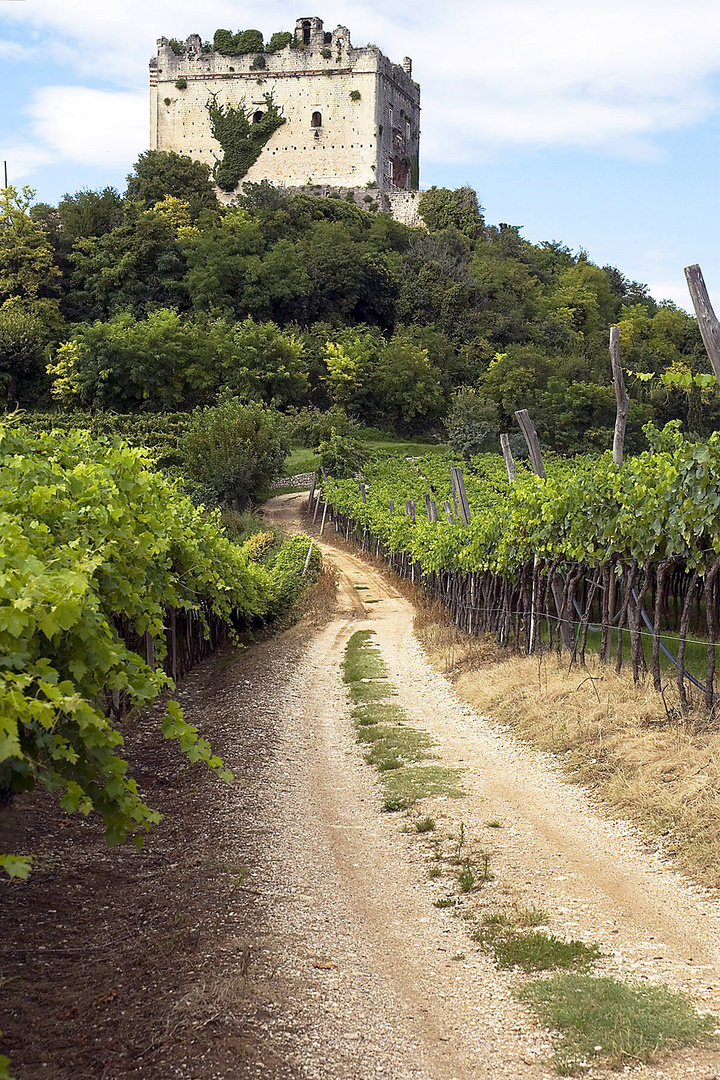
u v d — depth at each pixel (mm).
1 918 5492
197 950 5020
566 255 123938
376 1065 3889
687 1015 4160
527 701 11102
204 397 66438
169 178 89938
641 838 6652
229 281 81938
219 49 92812
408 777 8891
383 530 34719
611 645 11906
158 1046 4016
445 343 84438
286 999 4445
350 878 6312
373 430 74438
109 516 7727
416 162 102938
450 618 21016
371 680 15180
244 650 18531
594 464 12383
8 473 7336
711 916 5289
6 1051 4062
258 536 37375
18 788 4328
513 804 7801
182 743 5184
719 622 14930
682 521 8711
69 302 82250
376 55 90500
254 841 7113
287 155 92562
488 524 15859
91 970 4918
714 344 8633
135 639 12195
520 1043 4055
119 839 4793
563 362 76250
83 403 63625
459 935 5281
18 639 4277
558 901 5672
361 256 87750
